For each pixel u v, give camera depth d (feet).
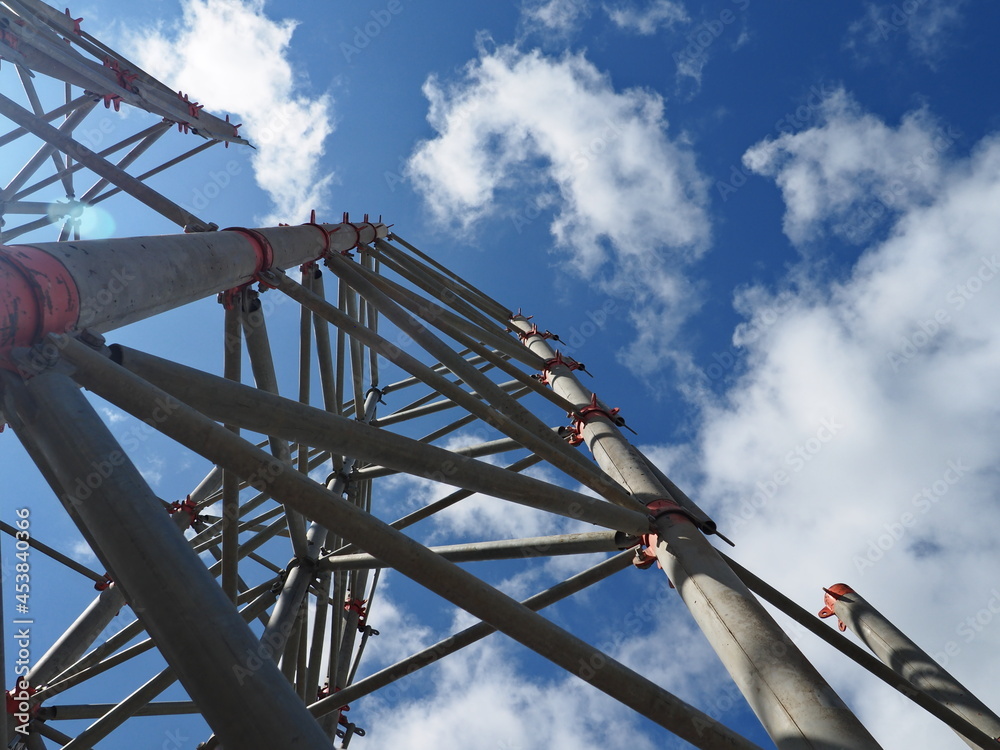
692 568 24.66
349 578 42.68
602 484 27.20
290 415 18.65
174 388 17.26
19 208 37.06
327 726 33.35
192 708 32.71
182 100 43.11
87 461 12.55
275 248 27.63
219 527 38.34
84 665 30.71
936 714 26.03
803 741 17.60
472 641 26.13
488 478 21.75
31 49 34.12
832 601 35.45
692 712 16.71
